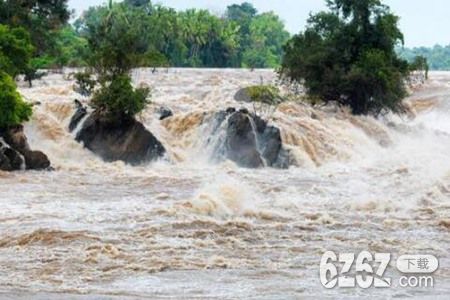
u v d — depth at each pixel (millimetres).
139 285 38656
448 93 139375
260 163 91062
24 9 154250
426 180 75188
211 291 37531
